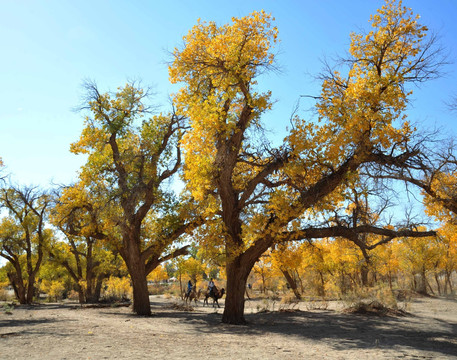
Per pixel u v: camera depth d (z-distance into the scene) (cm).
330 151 1355
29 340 934
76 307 2625
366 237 1753
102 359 715
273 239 1529
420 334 1309
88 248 3725
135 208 2075
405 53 1432
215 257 1705
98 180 2130
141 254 2150
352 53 1488
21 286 3419
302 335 1252
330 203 1440
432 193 1447
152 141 2153
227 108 1625
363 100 1379
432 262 3738
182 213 1994
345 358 844
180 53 1583
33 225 3494
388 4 1436
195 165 1453
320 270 3247
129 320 1684
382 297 2169
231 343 1035
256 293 4722
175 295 4328
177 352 844
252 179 1616
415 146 1373
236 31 1539
